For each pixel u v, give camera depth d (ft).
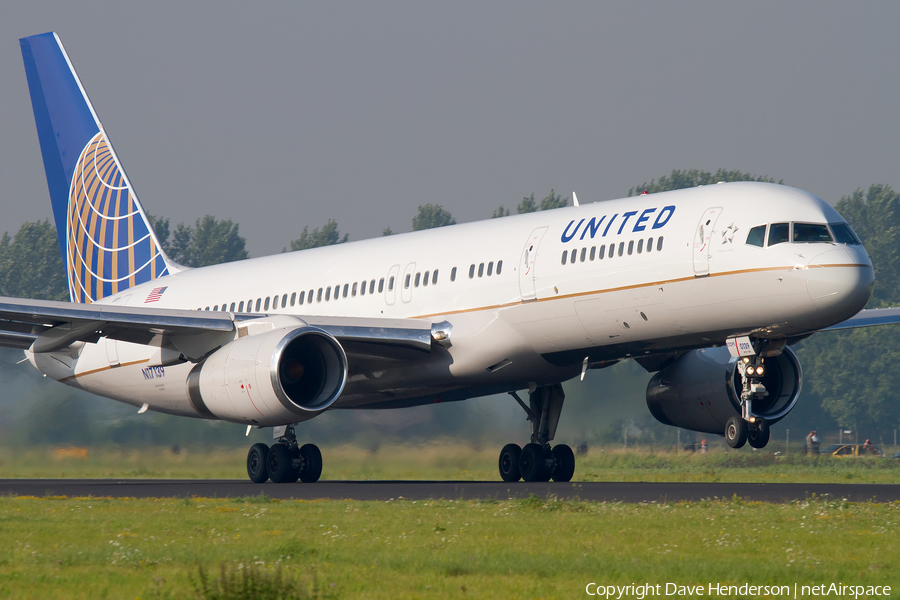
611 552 129.39
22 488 293.43
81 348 359.66
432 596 101.76
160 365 288.92
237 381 259.60
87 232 409.69
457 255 298.15
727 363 289.94
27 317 266.16
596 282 264.72
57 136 416.67
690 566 117.60
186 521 168.76
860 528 153.07
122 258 401.29
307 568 117.19
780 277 238.07
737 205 249.75
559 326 274.16
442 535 146.41
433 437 410.93
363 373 306.35
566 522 160.86
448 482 310.45
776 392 291.99
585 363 287.07
